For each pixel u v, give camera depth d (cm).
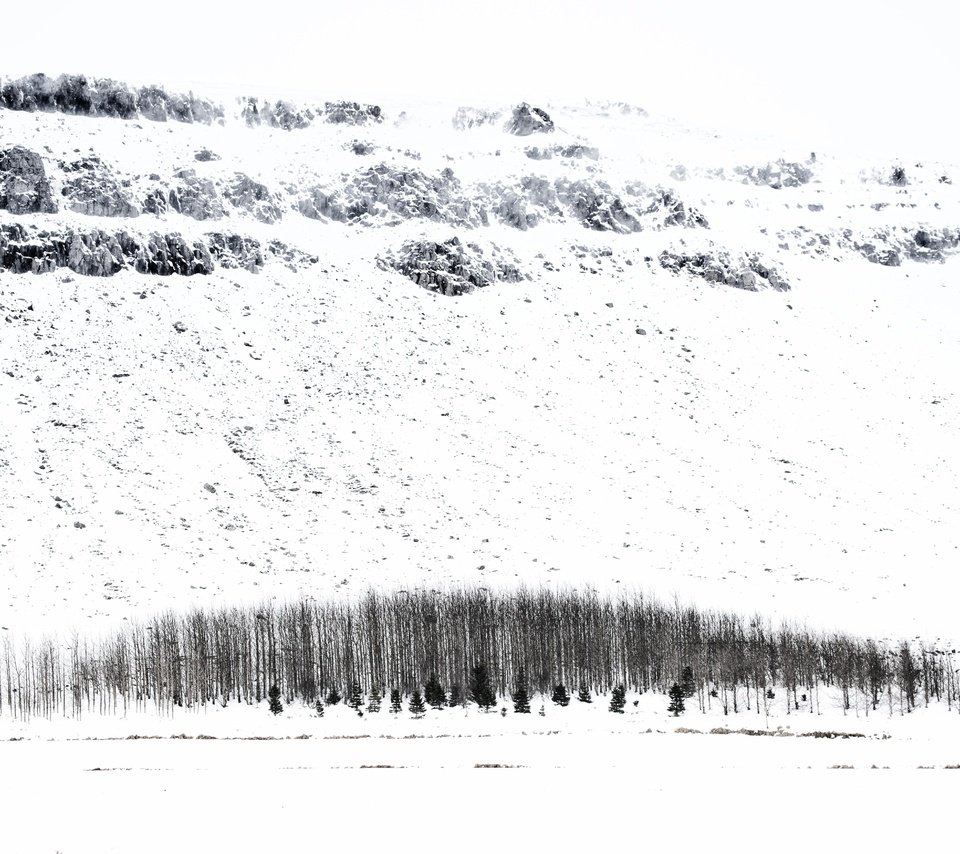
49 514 13500
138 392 15888
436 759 7925
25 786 7094
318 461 15162
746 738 8725
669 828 6025
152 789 6938
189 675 10688
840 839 5831
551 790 6788
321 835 6003
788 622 11850
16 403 15225
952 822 6066
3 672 10775
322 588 12725
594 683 10994
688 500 15138
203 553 13275
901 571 13488
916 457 17012
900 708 9881
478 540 13850
